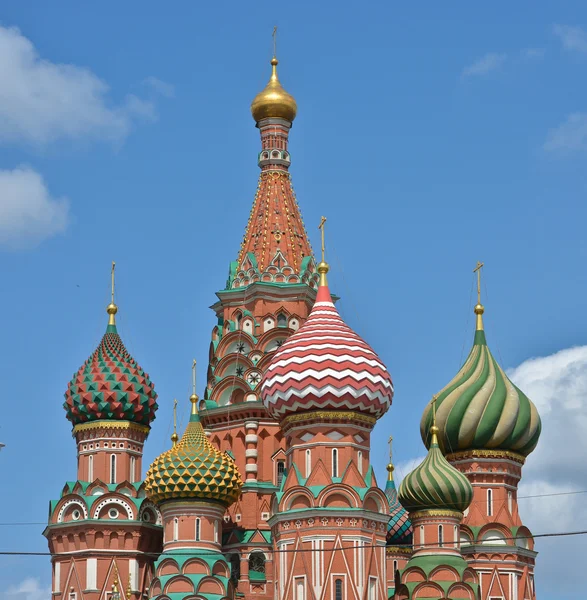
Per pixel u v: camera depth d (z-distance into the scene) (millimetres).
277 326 146375
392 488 152500
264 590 137125
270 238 149875
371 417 134875
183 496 133375
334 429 133250
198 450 134375
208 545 133250
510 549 141125
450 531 134250
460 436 143500
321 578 127938
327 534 129000
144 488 141875
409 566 133125
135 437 147250
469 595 131750
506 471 144125
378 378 134250
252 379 144250
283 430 136375
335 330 135625
